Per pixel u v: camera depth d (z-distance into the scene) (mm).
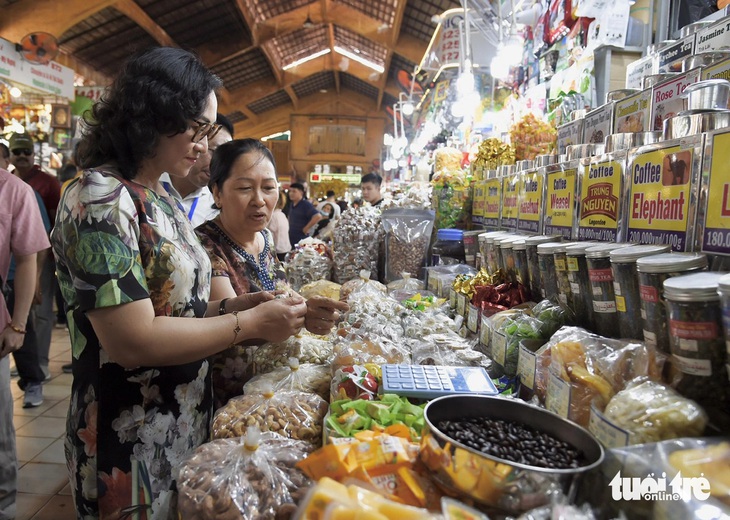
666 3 1998
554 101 2359
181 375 1119
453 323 1641
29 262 1883
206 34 12641
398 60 14578
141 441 1066
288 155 26484
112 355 951
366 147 25000
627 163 1039
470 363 1309
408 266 2469
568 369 848
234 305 1356
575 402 819
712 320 696
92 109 1045
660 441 660
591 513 619
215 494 822
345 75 21797
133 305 932
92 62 11805
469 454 650
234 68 16641
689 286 708
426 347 1383
